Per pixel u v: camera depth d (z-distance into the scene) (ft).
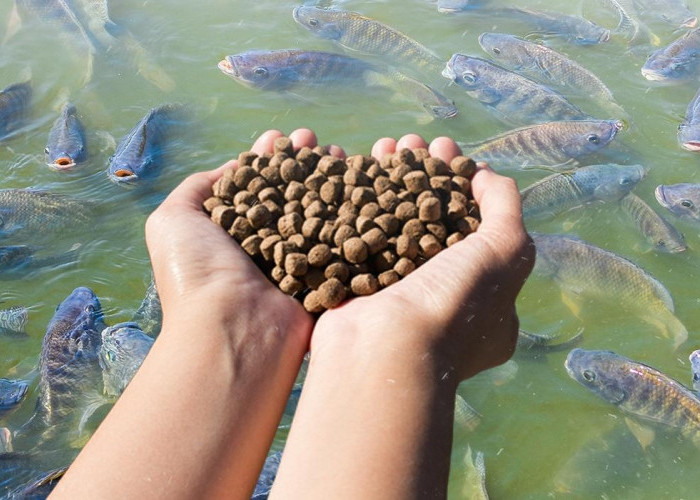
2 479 2.57
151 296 3.11
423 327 1.66
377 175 2.13
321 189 2.09
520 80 4.08
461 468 2.68
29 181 3.68
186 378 1.63
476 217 2.06
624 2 4.90
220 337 1.74
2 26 4.73
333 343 1.70
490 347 1.86
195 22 4.66
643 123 3.98
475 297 1.75
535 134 3.74
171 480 1.46
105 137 3.88
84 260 3.36
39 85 4.23
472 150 3.69
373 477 1.33
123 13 4.74
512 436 2.76
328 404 1.50
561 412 2.82
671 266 3.30
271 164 2.15
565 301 3.16
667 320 3.07
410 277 1.83
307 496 1.31
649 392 2.81
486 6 4.89
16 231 3.44
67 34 4.60
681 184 3.56
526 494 2.63
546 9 4.93
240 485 1.56
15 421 2.79
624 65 4.40
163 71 4.26
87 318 3.05
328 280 1.89
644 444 2.73
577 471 2.67
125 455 1.47
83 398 2.83
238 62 4.11
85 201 3.55
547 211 3.46
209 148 3.79
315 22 4.55
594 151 3.78
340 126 3.91
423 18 4.78
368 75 4.14
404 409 1.46
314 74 4.13
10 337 3.10
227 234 2.02
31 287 3.26
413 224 2.00
